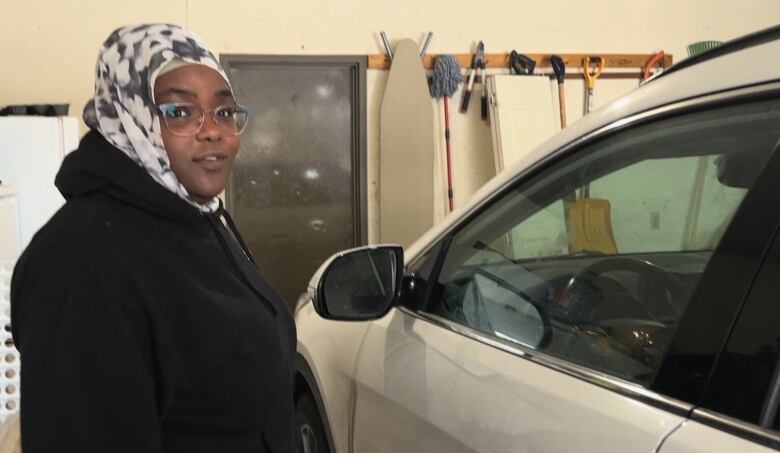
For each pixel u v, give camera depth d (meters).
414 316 1.62
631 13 5.04
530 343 1.29
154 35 1.03
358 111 4.66
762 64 0.98
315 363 2.01
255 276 1.19
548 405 1.10
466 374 1.32
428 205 4.69
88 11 4.26
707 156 1.05
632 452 0.93
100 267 0.91
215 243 1.11
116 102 1.01
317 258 4.78
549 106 4.74
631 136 1.20
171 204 1.02
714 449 0.85
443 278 1.61
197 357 0.99
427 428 1.38
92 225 0.94
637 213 1.19
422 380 1.44
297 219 4.72
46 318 0.88
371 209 4.77
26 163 3.32
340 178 4.74
